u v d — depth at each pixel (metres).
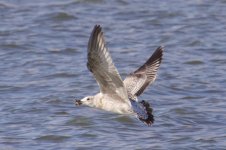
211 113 16.88
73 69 20.45
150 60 11.77
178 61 21.33
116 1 27.98
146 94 18.27
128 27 24.95
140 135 15.42
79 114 16.58
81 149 14.60
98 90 18.61
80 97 17.98
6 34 23.84
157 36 23.91
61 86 18.91
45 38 23.64
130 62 21.12
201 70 20.50
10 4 27.27
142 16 26.16
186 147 14.70
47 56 21.77
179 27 24.89
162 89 18.67
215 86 19.05
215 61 21.39
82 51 22.38
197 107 17.28
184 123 16.25
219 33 24.30
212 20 25.70
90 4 27.61
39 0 28.02
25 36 23.75
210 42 23.27
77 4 27.55
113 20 25.75
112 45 22.88
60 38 23.70
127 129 15.78
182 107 17.16
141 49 22.50
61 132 15.52
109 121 16.17
